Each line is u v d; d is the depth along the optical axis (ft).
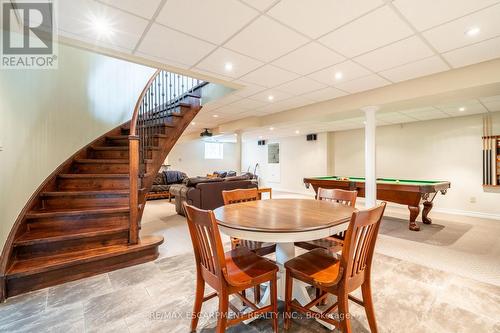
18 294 6.50
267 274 4.86
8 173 6.97
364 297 4.88
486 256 9.27
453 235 12.00
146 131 12.41
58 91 10.12
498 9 5.49
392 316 5.65
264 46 7.25
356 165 23.41
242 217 5.57
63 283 7.13
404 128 19.81
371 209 4.24
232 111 16.40
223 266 4.33
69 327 5.27
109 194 9.60
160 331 5.18
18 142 7.54
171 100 14.89
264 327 5.32
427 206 14.23
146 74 15.60
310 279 4.70
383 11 5.59
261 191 14.70
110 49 7.41
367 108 11.85
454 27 6.24
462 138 16.96
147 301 6.28
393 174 20.51
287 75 9.59
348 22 6.04
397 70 9.12
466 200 16.81
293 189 29.78
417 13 5.67
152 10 5.50
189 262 8.71
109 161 11.16
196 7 5.40
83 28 6.23
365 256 4.74
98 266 7.75
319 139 26.17
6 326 5.28
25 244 7.06
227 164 37.11
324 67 8.85
